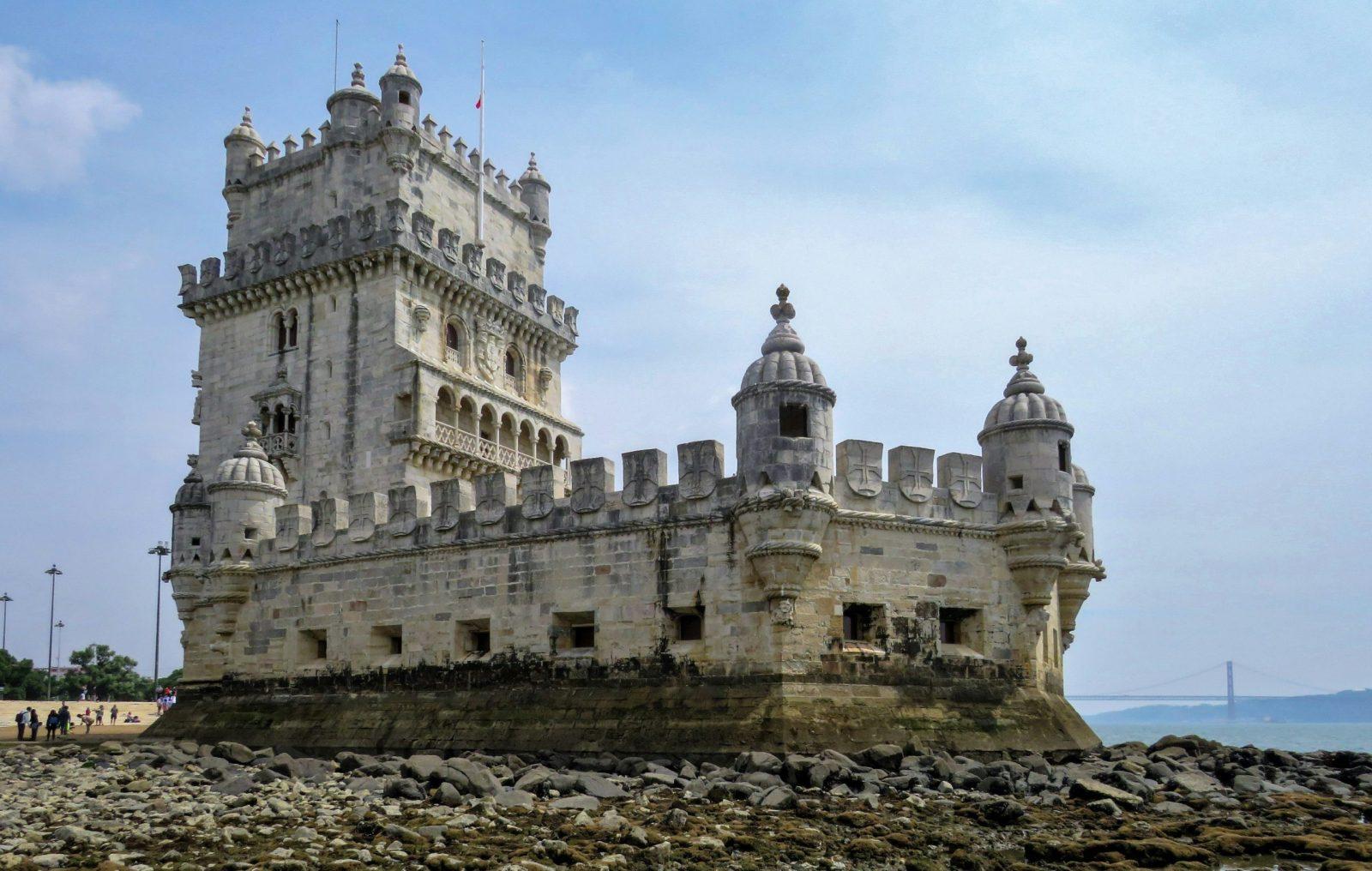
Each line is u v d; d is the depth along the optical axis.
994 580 37.44
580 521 38.59
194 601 53.22
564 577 38.66
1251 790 31.55
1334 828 25.45
